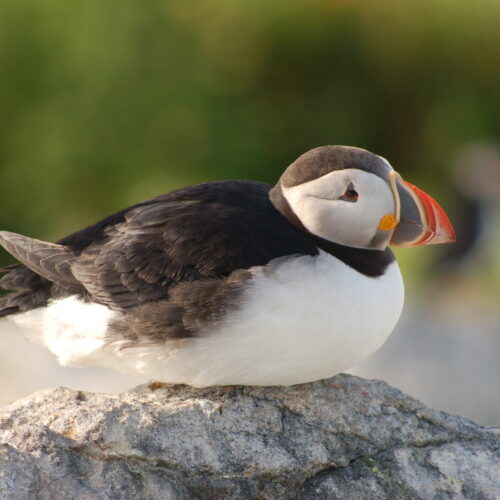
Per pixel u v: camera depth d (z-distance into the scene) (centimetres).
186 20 2106
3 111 2098
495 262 2036
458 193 2155
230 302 660
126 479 642
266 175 2120
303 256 671
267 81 2219
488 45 2234
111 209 2089
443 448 712
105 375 1325
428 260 1991
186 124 2077
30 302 748
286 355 669
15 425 670
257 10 2131
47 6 2058
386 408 738
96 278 703
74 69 2064
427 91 2269
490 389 1312
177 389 740
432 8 2206
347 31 2205
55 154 2073
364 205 680
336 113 2230
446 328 1432
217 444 678
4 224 2105
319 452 693
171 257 684
